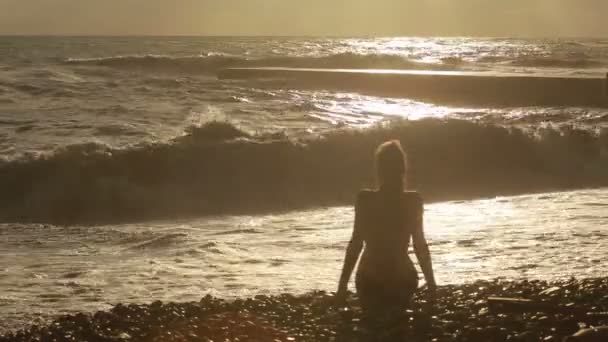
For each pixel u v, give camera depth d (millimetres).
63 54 73688
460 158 19672
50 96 34375
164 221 14625
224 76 50688
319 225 13047
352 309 6188
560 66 63562
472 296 6602
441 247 10273
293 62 59438
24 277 9148
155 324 6188
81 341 5840
